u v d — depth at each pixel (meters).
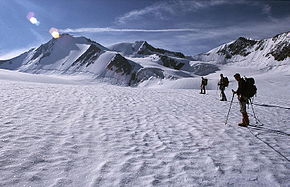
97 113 8.70
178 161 4.57
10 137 5.16
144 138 5.96
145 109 10.33
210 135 6.49
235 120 8.66
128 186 3.53
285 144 5.89
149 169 4.14
